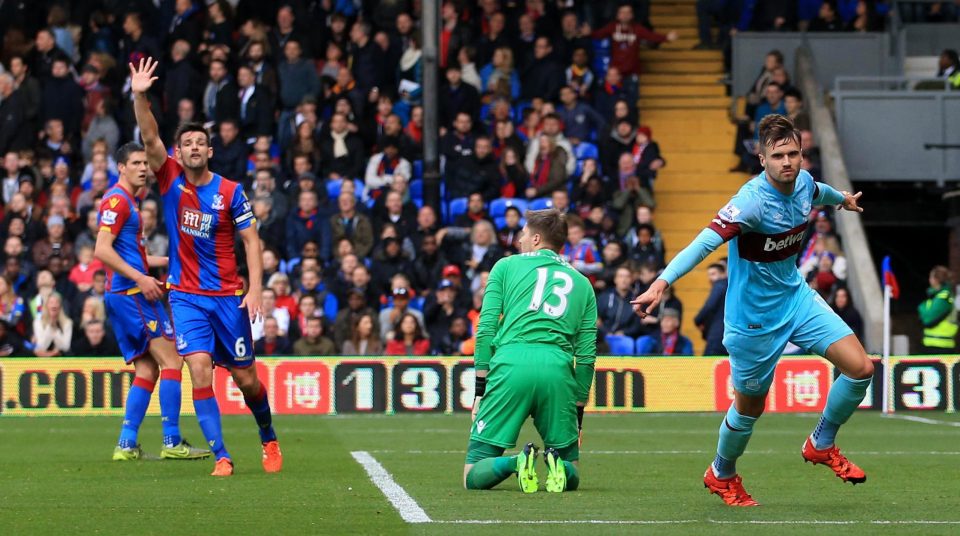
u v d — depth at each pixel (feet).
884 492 99.35
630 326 202.39
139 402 124.26
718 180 254.06
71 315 206.90
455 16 259.39
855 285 222.07
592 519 81.76
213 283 109.81
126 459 123.03
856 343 83.66
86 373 187.52
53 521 81.97
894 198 265.13
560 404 96.94
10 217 228.43
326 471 113.29
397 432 159.74
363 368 189.57
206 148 108.58
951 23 294.25
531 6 263.90
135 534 76.69
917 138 253.03
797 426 170.09
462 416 186.80
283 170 240.53
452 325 199.11
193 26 257.75
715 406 191.83
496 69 255.70
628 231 231.09
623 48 256.32
